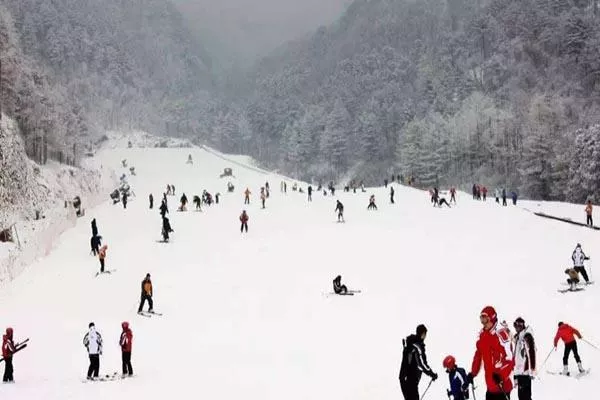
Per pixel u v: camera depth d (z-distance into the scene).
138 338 22.77
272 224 49.72
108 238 45.41
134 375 17.70
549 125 125.12
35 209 47.59
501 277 29.19
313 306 26.16
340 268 33.47
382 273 31.73
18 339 22.88
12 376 17.45
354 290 28.38
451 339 19.34
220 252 39.47
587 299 23.66
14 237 39.41
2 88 68.75
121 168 115.12
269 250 39.38
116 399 14.76
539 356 17.11
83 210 56.31
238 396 14.75
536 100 137.12
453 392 10.47
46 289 31.34
